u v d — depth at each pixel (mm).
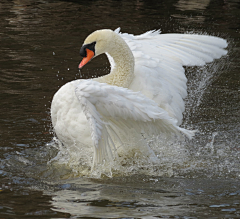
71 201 7598
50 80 14367
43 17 22094
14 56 16453
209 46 11062
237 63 16469
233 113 12672
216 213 7188
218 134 11398
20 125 11188
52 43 18125
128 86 9695
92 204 7473
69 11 23562
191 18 22703
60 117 9242
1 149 9961
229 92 14070
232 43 18578
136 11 23984
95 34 9617
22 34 19156
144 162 9625
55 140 10570
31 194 7902
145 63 10078
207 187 8484
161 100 9641
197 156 10188
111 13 23391
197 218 6973
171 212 7191
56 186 8375
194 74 15406
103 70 15711
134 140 9289
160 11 24141
